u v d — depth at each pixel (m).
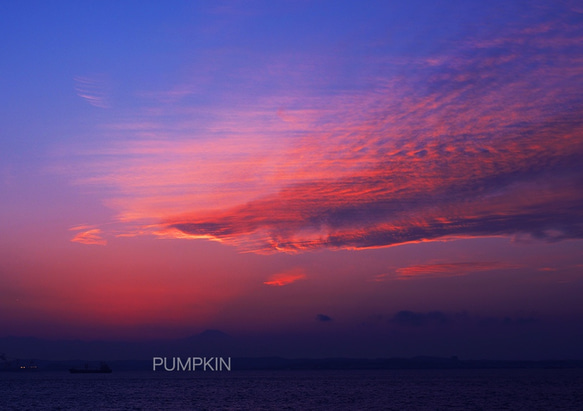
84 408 112.12
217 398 141.50
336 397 142.50
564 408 107.19
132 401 131.12
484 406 112.25
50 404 122.56
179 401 130.50
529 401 124.75
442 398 135.62
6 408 113.06
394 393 160.38
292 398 140.12
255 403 123.62
